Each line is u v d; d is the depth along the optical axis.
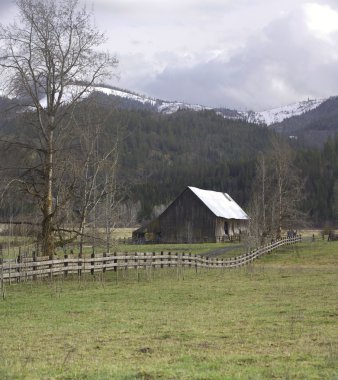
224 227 88.19
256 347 14.27
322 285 30.28
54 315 20.45
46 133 33.50
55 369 11.95
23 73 32.19
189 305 22.88
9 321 19.30
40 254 35.72
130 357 13.32
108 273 35.47
